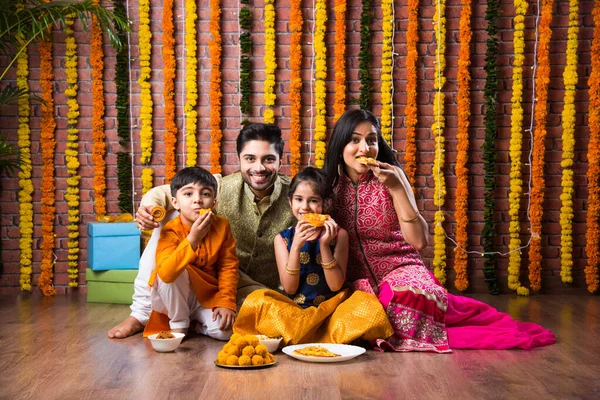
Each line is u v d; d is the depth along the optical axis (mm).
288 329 2910
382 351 2881
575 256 4961
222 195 3400
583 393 2279
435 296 2967
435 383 2396
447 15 4926
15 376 2512
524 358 2779
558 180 4949
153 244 3330
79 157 4941
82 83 4922
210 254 3166
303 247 3129
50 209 4902
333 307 3023
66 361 2740
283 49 4938
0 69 4844
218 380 2436
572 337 3240
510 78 4938
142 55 4895
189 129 4914
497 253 4934
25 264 4898
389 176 2986
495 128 4863
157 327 3227
